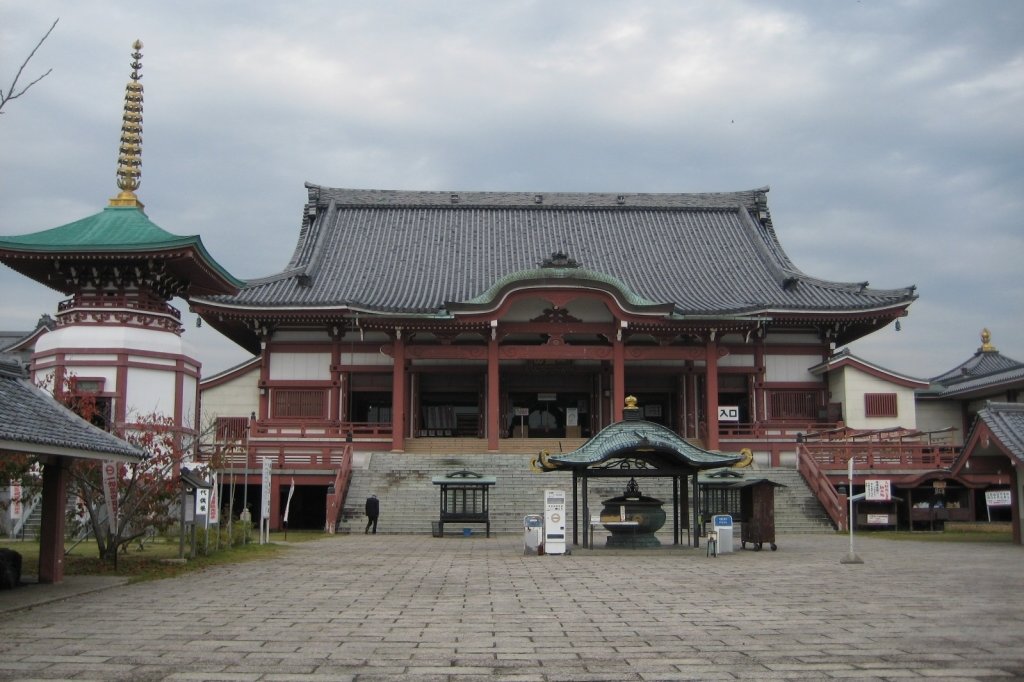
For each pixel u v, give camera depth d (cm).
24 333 7238
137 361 4241
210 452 4794
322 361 6225
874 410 6125
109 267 4284
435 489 4819
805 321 6250
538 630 1552
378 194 7688
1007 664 1270
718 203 7750
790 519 4534
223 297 5962
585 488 3300
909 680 1177
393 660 1309
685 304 6288
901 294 6206
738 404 6481
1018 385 6481
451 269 6894
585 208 7681
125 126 4609
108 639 1477
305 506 5259
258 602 1908
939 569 2550
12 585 2138
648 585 2188
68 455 2053
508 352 5841
